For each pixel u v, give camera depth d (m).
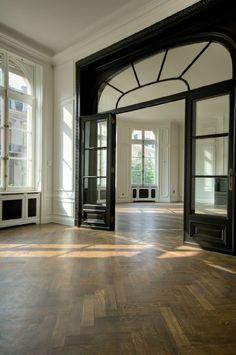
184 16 3.51
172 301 1.98
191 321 1.70
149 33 3.91
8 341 1.47
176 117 10.27
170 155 10.86
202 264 2.84
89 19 4.25
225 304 1.94
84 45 4.82
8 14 4.15
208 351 1.41
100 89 5.09
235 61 3.21
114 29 4.31
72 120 5.15
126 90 4.77
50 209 5.50
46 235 4.19
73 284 2.28
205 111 3.53
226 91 3.24
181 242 3.78
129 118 10.38
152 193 10.97
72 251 3.29
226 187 3.28
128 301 1.97
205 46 3.76
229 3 3.19
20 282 2.31
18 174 5.14
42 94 5.35
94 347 1.43
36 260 2.93
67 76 5.25
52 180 5.52
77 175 4.98
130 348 1.42
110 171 4.54
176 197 11.05
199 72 4.06
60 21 4.31
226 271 2.63
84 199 4.91
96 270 2.63
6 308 1.85
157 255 3.16
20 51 4.96
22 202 5.02
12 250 3.32
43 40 4.90
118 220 5.83
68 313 1.79
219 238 3.27
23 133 5.23
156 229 4.75
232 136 3.16
